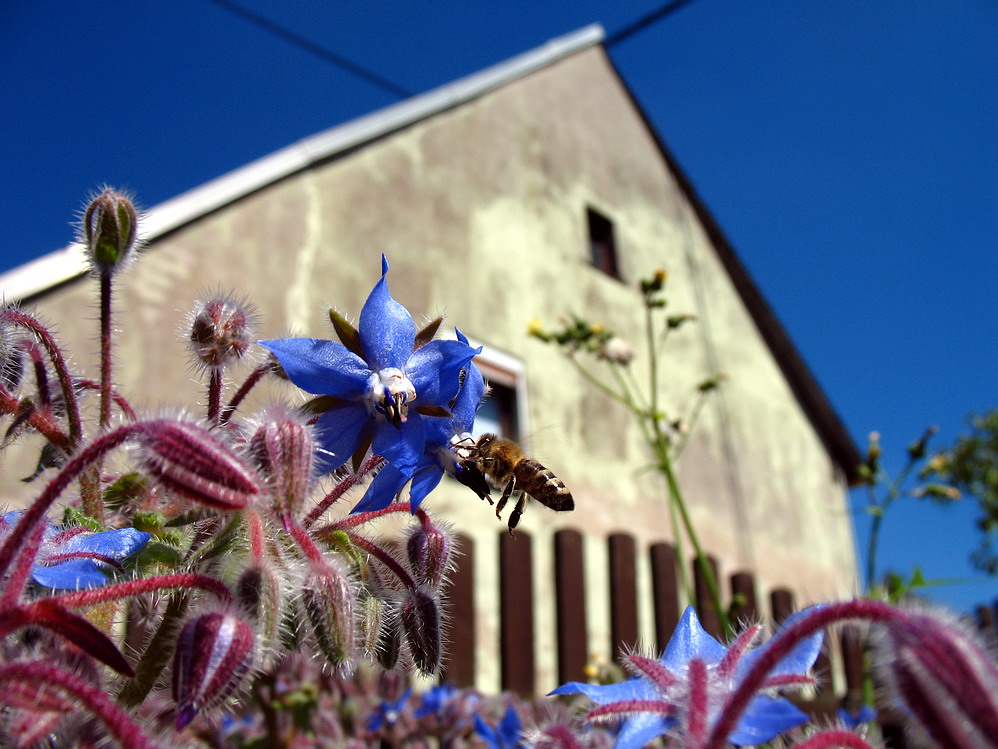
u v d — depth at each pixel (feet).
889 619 2.88
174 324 20.86
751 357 44.27
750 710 3.58
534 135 37.32
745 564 37.83
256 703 10.37
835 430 45.68
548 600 27.32
